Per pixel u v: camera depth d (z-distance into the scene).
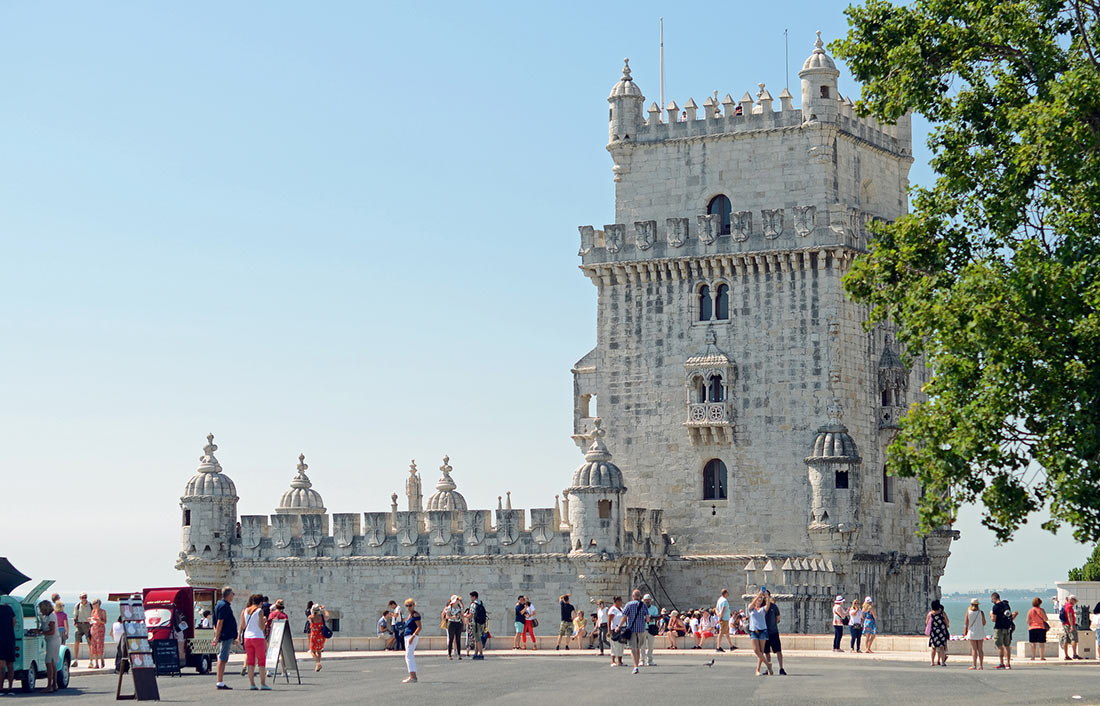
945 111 46.62
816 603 85.06
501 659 71.12
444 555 90.25
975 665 62.41
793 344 89.56
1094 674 56.72
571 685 51.53
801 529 88.50
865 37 48.75
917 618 94.38
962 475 43.56
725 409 90.38
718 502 90.69
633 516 88.81
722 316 91.88
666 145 94.75
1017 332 42.06
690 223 93.38
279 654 55.25
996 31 45.56
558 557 87.44
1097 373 41.25
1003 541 43.88
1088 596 77.00
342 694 48.94
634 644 59.44
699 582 90.56
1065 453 41.75
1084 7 45.47
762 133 92.19
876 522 90.75
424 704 44.28
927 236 46.94
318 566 92.94
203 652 62.88
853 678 54.66
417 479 111.44
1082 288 41.69
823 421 88.50
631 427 93.44
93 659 70.44
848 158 92.88
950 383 43.88
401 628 81.50
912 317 45.16
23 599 53.91
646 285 93.75
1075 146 42.19
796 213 89.44
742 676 56.12
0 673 51.25
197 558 94.56
